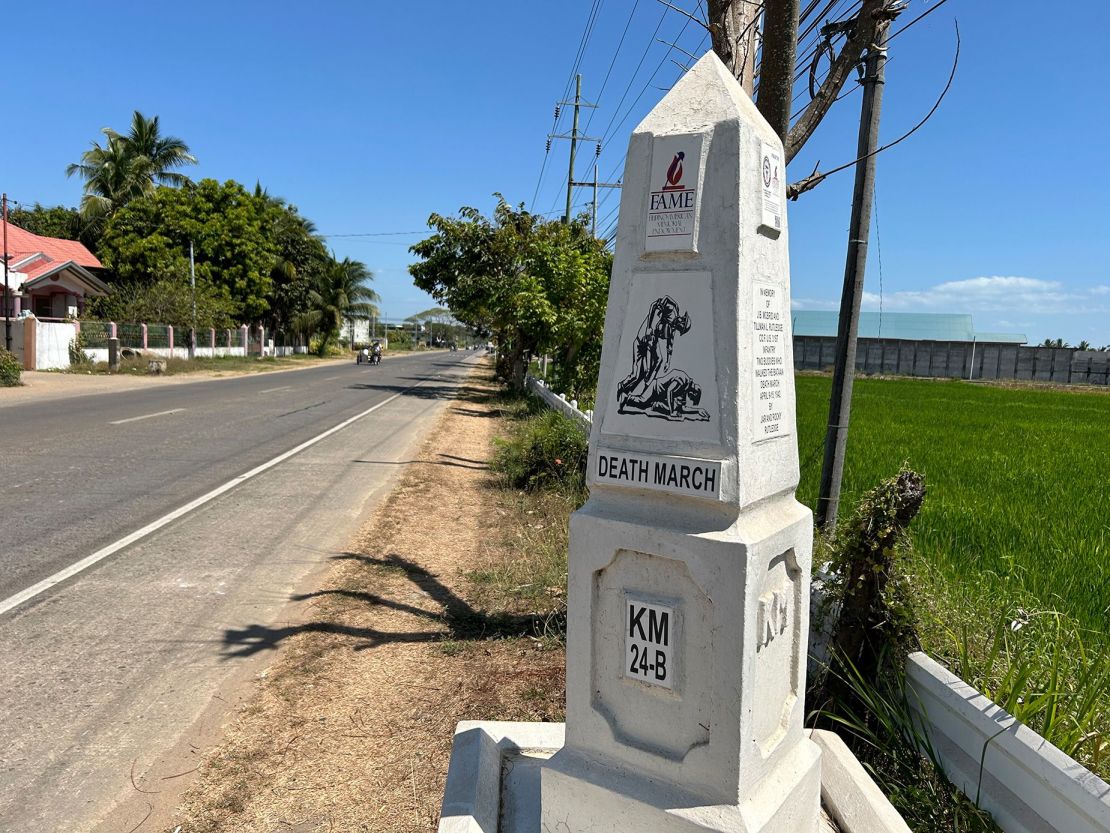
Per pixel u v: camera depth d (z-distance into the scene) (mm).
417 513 8211
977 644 3562
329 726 3729
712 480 2295
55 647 4523
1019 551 5344
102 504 7945
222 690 4070
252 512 7930
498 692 4082
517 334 23672
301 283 51750
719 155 2312
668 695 2420
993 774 2709
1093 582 4633
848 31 4566
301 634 4824
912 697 3250
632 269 2475
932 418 19141
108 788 3197
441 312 152000
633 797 2426
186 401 19000
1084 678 2992
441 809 2840
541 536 7043
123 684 4105
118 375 27953
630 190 2482
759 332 2404
